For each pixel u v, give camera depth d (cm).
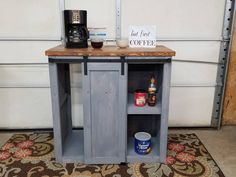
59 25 228
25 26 227
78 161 192
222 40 236
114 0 222
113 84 173
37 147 217
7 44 230
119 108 178
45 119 253
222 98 251
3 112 249
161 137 187
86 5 223
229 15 229
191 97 253
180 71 244
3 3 220
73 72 238
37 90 244
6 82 241
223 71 245
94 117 180
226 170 185
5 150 211
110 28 229
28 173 178
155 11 226
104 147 187
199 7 227
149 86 199
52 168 185
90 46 194
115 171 182
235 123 262
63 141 204
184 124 260
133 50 172
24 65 237
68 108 226
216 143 227
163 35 233
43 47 232
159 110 182
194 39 234
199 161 196
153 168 186
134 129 230
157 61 168
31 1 221
